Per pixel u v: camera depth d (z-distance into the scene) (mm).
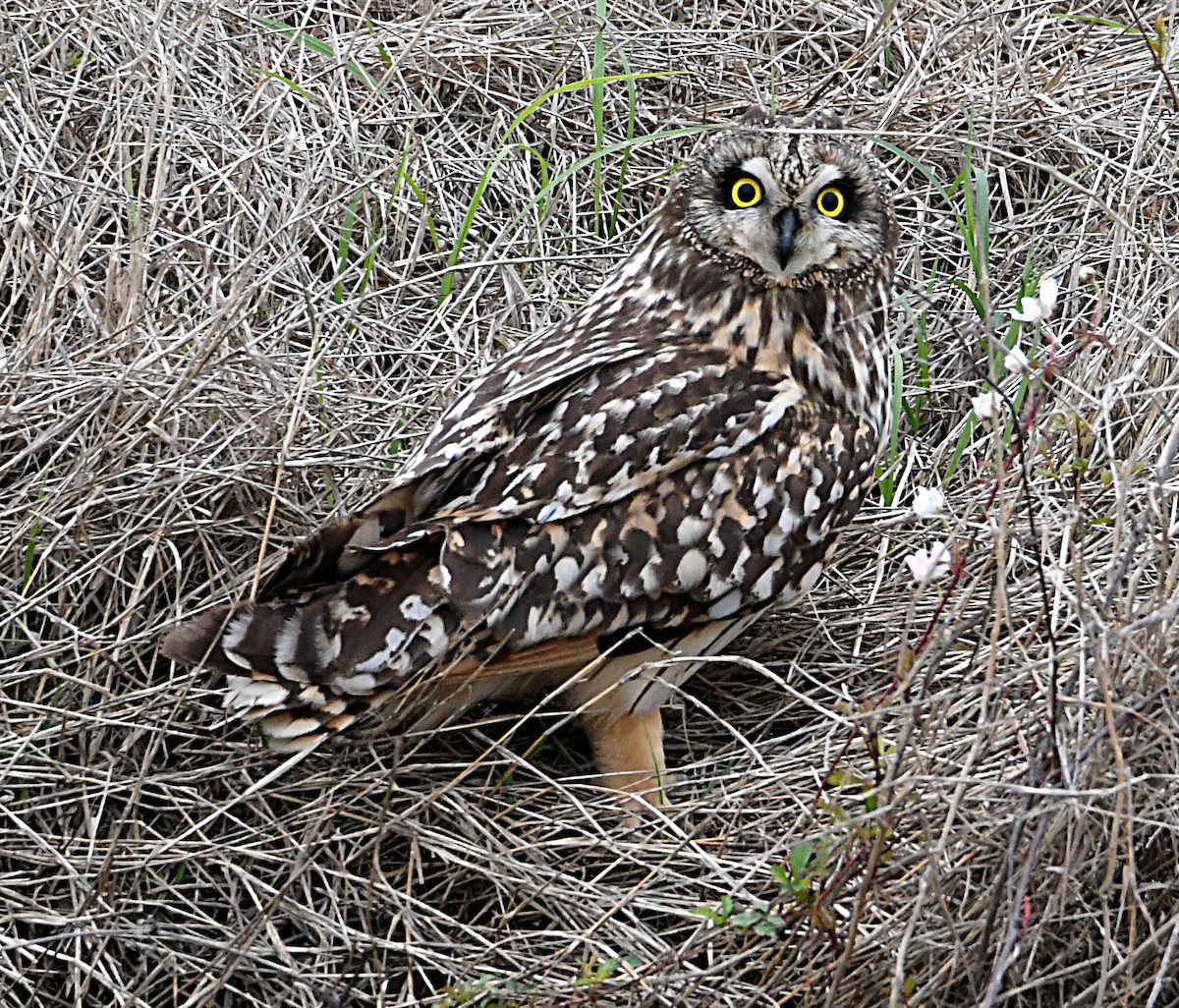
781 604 9719
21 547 9711
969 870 7742
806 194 9383
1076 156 12891
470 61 13609
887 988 7555
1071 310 11703
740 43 14039
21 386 10320
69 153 12141
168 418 10273
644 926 8367
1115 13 14031
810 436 9375
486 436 9047
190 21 12602
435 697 8938
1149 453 9562
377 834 8664
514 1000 7812
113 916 8414
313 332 10844
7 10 12992
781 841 8227
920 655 7699
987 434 10922
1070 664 8211
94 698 9328
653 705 9344
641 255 10023
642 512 8938
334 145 12578
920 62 13109
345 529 8484
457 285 12102
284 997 8086
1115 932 7762
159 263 11359
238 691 8438
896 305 10078
